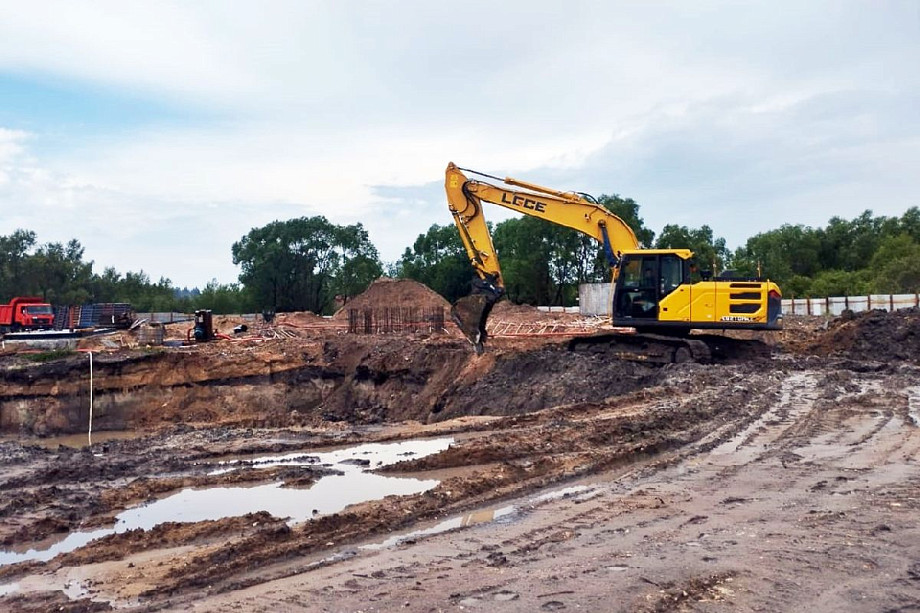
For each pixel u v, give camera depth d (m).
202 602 7.11
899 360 25.80
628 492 10.59
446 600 6.77
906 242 65.62
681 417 15.52
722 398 17.45
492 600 6.72
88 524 10.23
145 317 48.28
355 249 76.19
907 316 27.89
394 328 42.19
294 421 28.42
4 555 9.12
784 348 28.97
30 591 7.62
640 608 6.41
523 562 7.80
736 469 11.69
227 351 34.66
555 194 26.33
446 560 7.96
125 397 31.72
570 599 6.66
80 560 8.62
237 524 9.77
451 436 16.31
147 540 9.27
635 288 25.19
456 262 71.19
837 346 27.67
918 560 7.47
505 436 14.81
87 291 77.81
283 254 72.44
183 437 17.59
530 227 68.94
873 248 77.38
